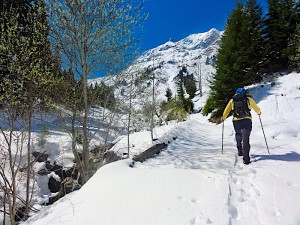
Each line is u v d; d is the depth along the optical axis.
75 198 4.24
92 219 3.36
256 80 24.19
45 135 11.49
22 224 4.64
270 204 3.34
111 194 3.91
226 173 4.55
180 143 8.93
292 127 9.23
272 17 25.27
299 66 22.70
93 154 10.42
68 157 11.12
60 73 8.28
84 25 7.47
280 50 24.47
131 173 4.57
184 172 4.46
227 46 23.23
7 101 6.64
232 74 21.86
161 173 4.43
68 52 7.92
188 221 3.01
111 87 9.28
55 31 7.56
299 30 22.23
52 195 9.52
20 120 7.72
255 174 4.53
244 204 3.46
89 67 8.28
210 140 9.61
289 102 18.88
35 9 7.34
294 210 3.12
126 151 11.65
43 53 7.62
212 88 23.19
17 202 8.09
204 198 3.55
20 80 7.09
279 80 22.75
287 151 6.35
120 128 11.39
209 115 25.95
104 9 7.41
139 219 3.18
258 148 6.98
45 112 8.10
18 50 6.82
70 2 7.16
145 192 3.81
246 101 5.75
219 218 3.03
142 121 13.35
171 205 3.40
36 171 10.08
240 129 5.68
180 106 19.75
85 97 8.23
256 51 24.19
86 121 8.35
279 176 4.29
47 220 3.90
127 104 10.77
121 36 8.05
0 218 7.65
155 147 7.44
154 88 13.17
